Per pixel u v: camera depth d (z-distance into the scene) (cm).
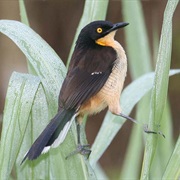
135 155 1153
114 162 2039
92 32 958
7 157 798
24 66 1791
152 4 2006
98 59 907
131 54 1136
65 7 2016
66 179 822
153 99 769
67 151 820
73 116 813
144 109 1152
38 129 862
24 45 852
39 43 862
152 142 771
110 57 914
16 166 877
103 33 958
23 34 860
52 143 769
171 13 752
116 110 922
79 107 844
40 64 848
